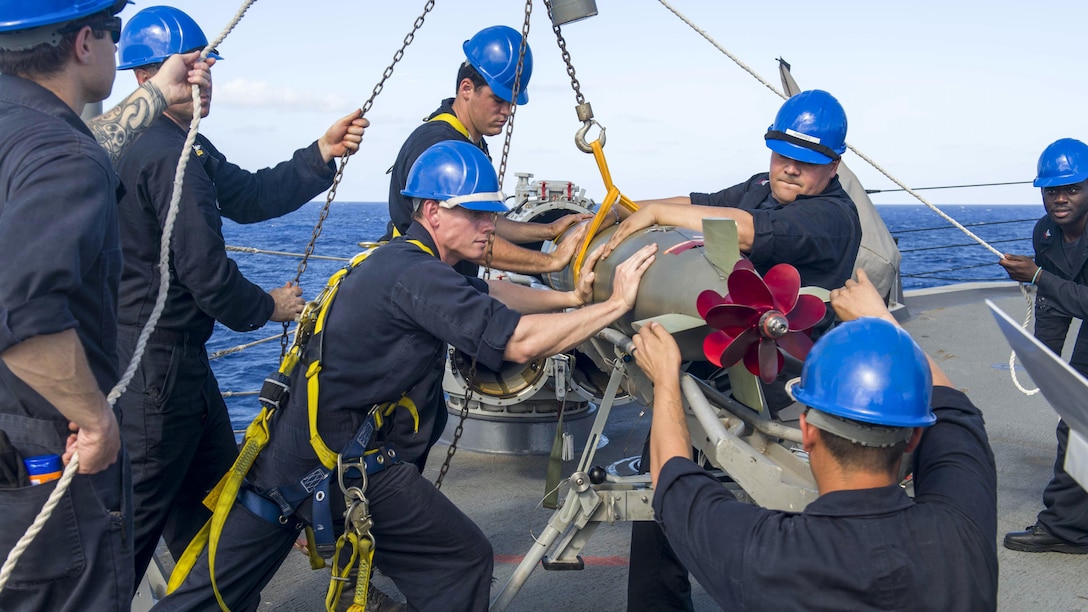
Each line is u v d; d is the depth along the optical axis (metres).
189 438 3.28
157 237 3.13
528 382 5.00
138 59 3.34
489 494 4.84
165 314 3.17
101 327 2.35
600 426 3.10
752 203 3.61
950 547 1.85
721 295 2.53
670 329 2.49
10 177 2.11
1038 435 5.78
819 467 1.99
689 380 2.62
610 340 2.96
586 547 4.27
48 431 2.22
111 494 2.36
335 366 2.68
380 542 2.83
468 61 3.94
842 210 3.17
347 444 2.71
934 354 7.69
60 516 2.23
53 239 2.02
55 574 2.24
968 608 1.81
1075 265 4.33
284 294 3.48
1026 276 4.33
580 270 3.35
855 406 1.89
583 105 3.40
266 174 3.73
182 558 2.77
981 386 6.78
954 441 2.15
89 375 2.12
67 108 2.28
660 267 2.79
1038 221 4.71
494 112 3.98
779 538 1.91
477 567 2.86
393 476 2.75
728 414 2.79
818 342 2.05
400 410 2.96
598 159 3.35
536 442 5.45
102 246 2.26
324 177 3.82
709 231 2.48
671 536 2.09
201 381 3.30
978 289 10.91
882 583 1.81
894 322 2.20
